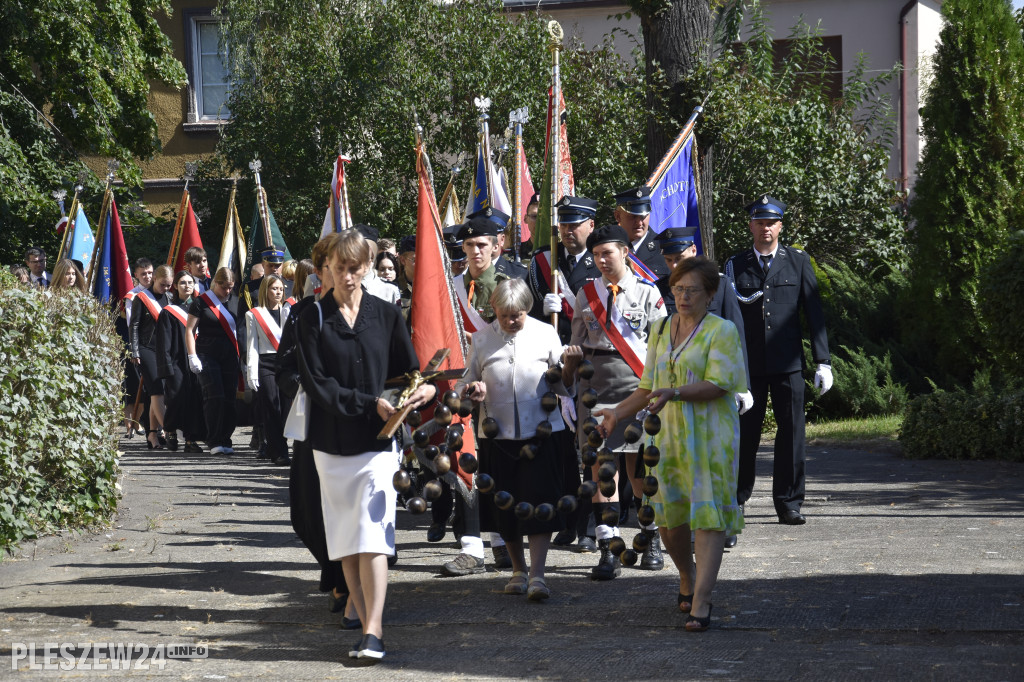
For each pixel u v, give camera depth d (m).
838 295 17.78
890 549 7.57
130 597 6.77
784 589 6.52
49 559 7.87
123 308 15.85
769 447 14.27
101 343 9.37
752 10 22.55
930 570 6.86
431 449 5.99
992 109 15.29
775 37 25.75
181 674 5.22
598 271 8.37
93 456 9.10
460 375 5.79
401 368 5.78
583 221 8.38
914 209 16.16
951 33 15.55
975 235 15.37
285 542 8.50
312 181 21.20
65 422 8.79
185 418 14.68
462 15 21.22
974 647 5.28
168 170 26.08
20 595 6.84
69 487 8.98
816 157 19.67
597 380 7.42
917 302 16.23
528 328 6.75
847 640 5.48
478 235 8.02
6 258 19.23
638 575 7.21
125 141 21.69
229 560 7.84
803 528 8.57
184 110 26.03
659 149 14.45
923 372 16.59
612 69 21.23
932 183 15.70
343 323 5.61
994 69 15.27
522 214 12.24
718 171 19.38
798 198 19.39
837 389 16.34
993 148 15.34
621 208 8.36
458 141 20.98
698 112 10.38
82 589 6.99
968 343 15.63
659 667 5.11
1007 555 7.27
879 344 17.45
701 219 10.35
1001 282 12.12
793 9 25.67
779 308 8.88
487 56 20.62
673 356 5.95
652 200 9.99
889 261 19.59
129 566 7.64
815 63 22.67
